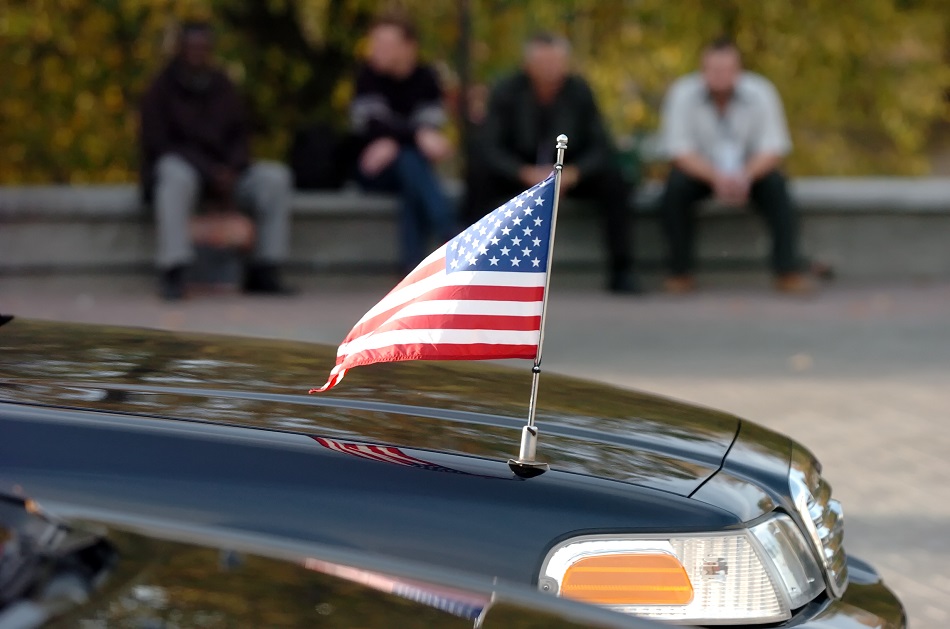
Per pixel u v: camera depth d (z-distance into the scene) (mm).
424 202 14914
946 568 6918
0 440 3463
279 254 14547
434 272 4066
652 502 3760
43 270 14688
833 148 22672
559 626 2762
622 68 20531
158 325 12477
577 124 14781
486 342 4012
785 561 3910
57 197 14633
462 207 15250
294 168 15875
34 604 2484
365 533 3486
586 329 12781
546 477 3736
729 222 15781
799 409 9922
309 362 4652
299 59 19922
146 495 3410
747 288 15641
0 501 2785
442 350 4012
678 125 15180
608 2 20359
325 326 12609
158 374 4141
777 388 10539
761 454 4398
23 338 4555
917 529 7473
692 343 12227
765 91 15203
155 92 14156
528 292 4008
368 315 4141
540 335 3945
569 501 3678
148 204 14656
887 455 8836
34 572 2566
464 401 4309
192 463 3512
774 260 15312
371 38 15523
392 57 15078
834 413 9836
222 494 3459
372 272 15422
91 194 14867
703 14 20594
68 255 14711
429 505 3562
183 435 3592
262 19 19656
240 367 4383
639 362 11328
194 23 14336
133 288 14844
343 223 15289
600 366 11102
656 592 3646
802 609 3947
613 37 20672
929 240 16406
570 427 4195
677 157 15125
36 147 18859
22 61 18328
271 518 3453
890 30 21203
